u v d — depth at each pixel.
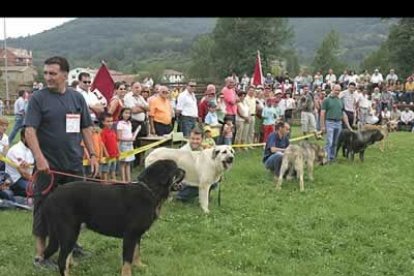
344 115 13.72
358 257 6.64
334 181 11.09
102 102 11.20
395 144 17.02
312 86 29.53
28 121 5.52
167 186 5.65
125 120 10.36
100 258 6.24
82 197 5.36
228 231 7.53
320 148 12.64
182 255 6.51
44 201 5.51
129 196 5.44
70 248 5.33
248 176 11.50
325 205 9.07
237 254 6.51
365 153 15.09
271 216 8.34
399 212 8.75
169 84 24.52
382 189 10.40
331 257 6.60
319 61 69.19
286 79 29.36
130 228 5.42
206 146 10.48
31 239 6.85
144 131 11.72
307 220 8.11
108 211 5.38
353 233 7.53
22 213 8.23
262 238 7.22
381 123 21.48
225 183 10.76
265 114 15.50
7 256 6.21
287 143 11.36
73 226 5.33
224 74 62.91
